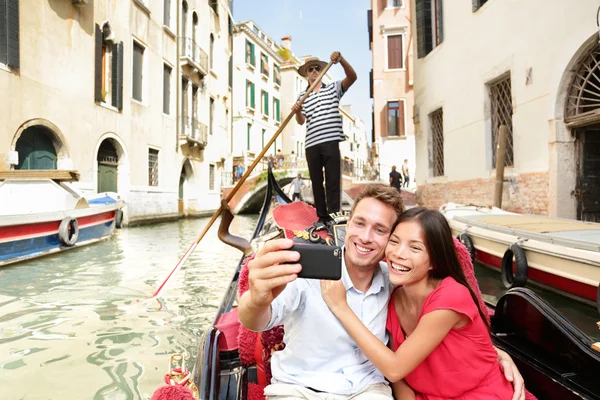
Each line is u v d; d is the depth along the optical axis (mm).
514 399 1494
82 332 3643
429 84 10156
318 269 1147
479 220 5742
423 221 1466
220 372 1903
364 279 1575
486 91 7750
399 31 17938
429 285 1521
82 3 9828
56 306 4359
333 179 3293
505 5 7031
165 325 3824
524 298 1900
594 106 5492
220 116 19875
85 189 10281
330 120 3254
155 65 13883
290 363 1511
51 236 7031
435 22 10148
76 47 10008
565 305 4090
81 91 10188
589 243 3867
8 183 6996
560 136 5898
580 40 5512
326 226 2018
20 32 8391
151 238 9688
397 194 1546
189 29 16469
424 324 1409
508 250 4820
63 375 2855
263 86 28906
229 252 7840
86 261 6715
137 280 5500
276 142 31016
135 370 2936
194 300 4609
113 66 11609
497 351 1720
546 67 6113
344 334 1465
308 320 1462
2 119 7945
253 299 1201
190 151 16641
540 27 6215
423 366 1519
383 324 1609
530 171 6480
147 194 13297
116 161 12070
